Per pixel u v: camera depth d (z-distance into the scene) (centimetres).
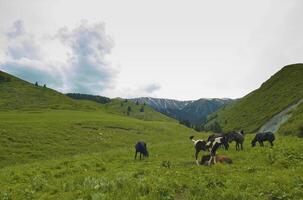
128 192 1371
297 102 15112
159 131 9094
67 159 3278
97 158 3059
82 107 18362
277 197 1270
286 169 1858
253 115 17462
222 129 18162
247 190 1365
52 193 1622
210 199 1268
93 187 1549
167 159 2717
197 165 2250
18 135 5981
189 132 10188
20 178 2238
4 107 16075
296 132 5966
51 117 9750
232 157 2495
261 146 3083
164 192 1383
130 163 2661
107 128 8125
